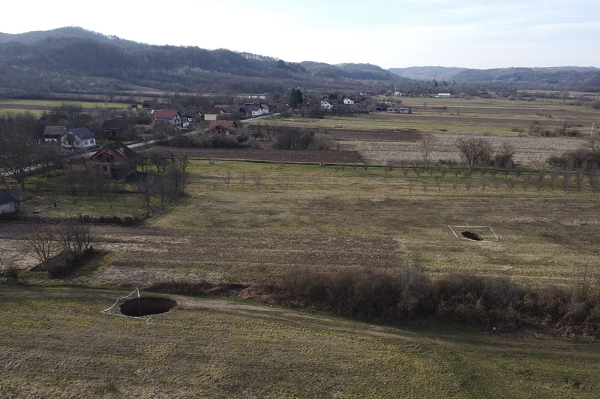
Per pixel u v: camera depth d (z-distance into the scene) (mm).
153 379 21438
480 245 40062
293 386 21438
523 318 27578
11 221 43500
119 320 26359
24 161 55188
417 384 22000
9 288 29797
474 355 24453
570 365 23812
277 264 34938
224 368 22453
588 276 33406
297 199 54031
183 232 41781
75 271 32781
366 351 24422
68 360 22547
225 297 29734
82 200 51438
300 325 26719
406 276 29062
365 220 46656
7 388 20297
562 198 56000
